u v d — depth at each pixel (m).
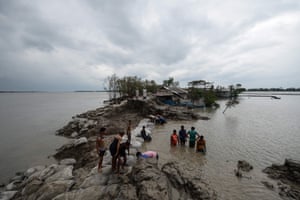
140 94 62.53
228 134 18.73
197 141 12.97
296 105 61.19
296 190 7.72
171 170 8.73
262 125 23.98
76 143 14.94
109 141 14.84
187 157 11.79
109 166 9.02
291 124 24.91
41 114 42.94
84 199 6.47
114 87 68.44
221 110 43.41
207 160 11.33
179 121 26.47
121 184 7.28
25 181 10.02
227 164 10.73
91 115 33.28
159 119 24.27
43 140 19.80
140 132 16.59
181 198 7.04
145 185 6.68
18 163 13.68
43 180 9.37
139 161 8.84
